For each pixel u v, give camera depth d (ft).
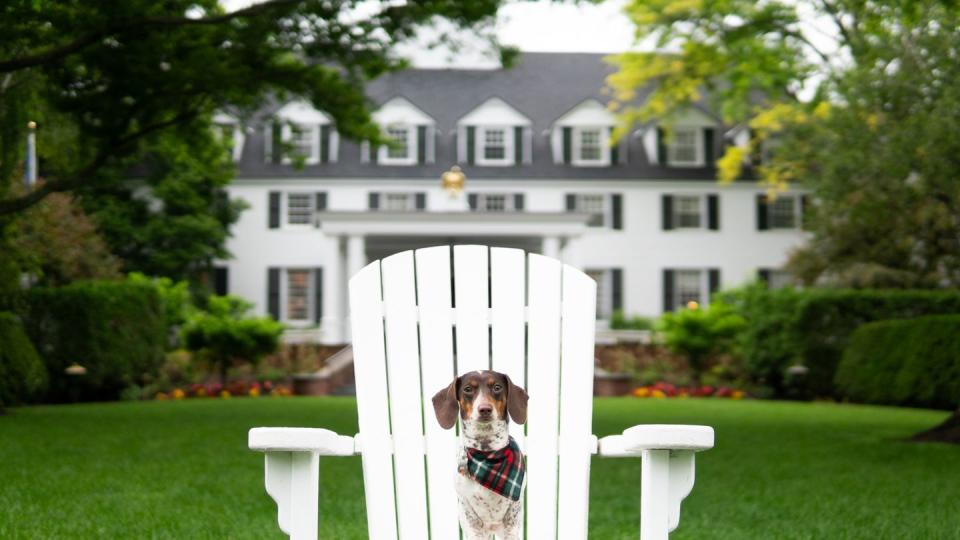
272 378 74.95
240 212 110.42
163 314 69.82
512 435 10.62
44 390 59.26
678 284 116.06
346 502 21.85
